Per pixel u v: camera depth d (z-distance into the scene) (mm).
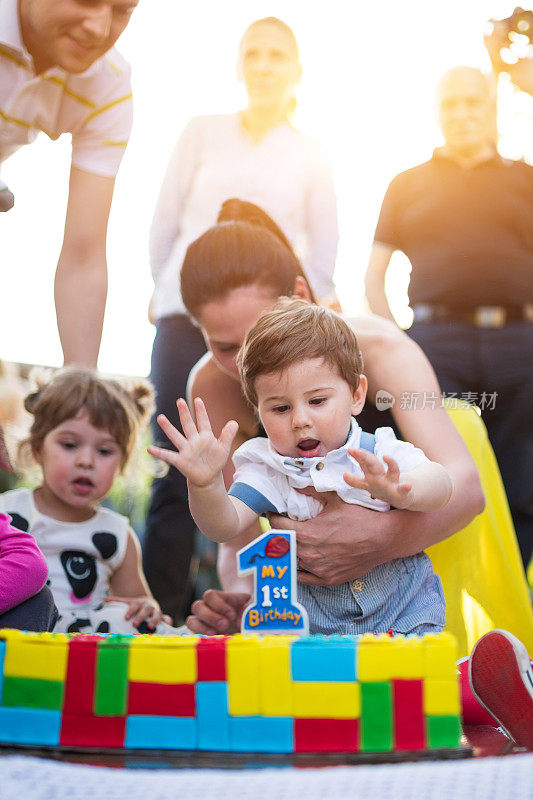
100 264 2832
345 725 1129
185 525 2625
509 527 2271
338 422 1780
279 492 1798
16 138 2615
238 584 2479
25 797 852
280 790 850
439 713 1129
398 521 1754
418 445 2061
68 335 2805
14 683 1199
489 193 2789
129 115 2812
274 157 2822
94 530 2461
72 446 2467
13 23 2414
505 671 1322
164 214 2824
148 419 2645
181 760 1119
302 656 1146
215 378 2555
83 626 2258
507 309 2752
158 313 2762
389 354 2145
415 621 1806
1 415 2562
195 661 1165
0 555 1546
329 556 1749
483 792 833
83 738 1174
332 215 2865
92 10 2408
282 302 1994
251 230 2529
